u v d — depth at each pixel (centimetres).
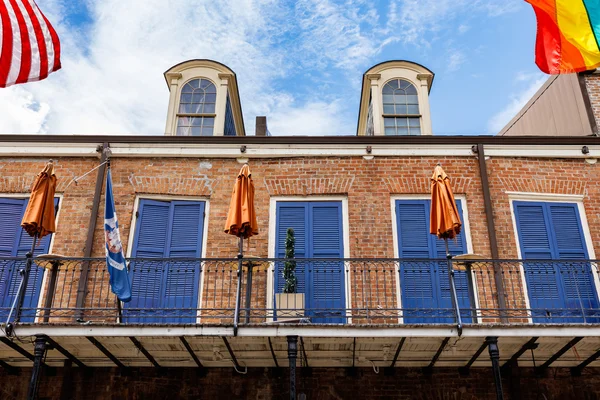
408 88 1188
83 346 838
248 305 830
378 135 1051
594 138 1042
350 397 905
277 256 981
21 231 998
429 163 1044
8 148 1040
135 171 1034
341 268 973
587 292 966
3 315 928
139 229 998
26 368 922
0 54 871
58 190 1017
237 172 1041
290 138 1046
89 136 1041
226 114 1191
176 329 782
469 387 911
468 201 1014
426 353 870
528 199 1023
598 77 1139
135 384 910
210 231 995
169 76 1178
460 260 847
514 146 1052
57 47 909
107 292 947
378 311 937
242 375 922
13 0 892
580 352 863
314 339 810
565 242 994
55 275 856
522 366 927
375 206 1010
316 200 1023
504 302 931
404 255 980
